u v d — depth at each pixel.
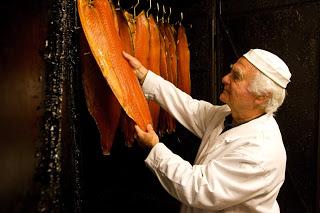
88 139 1.47
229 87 1.18
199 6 1.79
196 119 1.45
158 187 1.89
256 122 1.18
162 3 1.67
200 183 1.05
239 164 1.06
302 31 1.57
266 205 1.18
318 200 1.59
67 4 0.83
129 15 1.31
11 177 0.56
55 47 0.73
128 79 1.08
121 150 1.73
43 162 0.65
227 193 1.05
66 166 0.75
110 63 0.98
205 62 1.81
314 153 1.59
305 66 1.58
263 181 1.09
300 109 1.62
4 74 0.53
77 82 1.07
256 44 1.69
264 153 1.09
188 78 1.67
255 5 1.67
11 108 0.56
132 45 1.25
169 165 1.09
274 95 1.13
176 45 1.67
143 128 1.08
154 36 1.41
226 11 1.75
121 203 1.73
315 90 1.56
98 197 1.58
